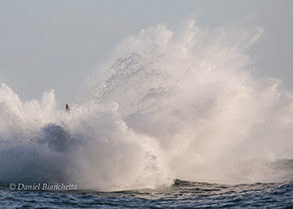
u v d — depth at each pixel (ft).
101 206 220.84
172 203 231.09
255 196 247.91
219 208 219.41
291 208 215.10
